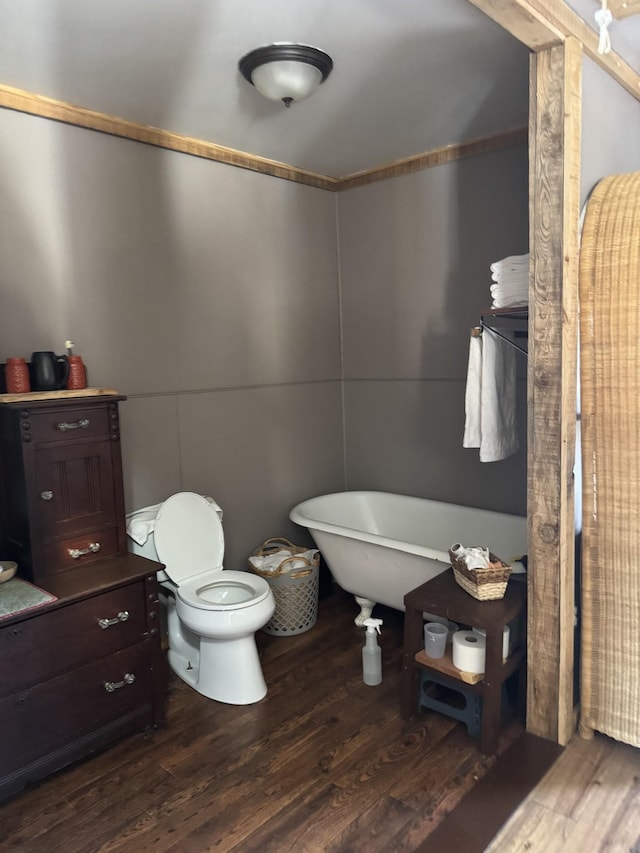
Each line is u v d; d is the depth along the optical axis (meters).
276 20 1.88
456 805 1.86
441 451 3.36
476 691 2.11
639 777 1.95
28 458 2.06
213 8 1.80
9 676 1.88
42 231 2.42
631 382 1.94
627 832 1.73
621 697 2.06
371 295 3.58
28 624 1.91
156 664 2.28
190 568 2.66
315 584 3.10
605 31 1.78
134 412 2.77
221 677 2.49
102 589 2.08
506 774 1.98
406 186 3.33
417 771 2.02
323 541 3.03
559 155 1.89
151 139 2.72
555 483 2.01
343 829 1.79
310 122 2.71
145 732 2.28
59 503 2.17
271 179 3.29
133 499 2.78
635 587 1.99
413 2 1.80
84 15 1.81
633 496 1.97
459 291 3.19
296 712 2.38
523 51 2.10
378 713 2.36
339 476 3.79
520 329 2.74
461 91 2.43
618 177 2.08
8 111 2.31
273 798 1.92
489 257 3.06
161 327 2.85
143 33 1.93
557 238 1.93
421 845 1.72
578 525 2.19
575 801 1.85
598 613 2.08
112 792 1.98
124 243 2.69
